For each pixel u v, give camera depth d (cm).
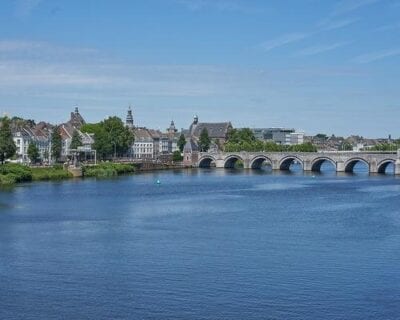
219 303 6688
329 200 16238
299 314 6378
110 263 8344
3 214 12812
